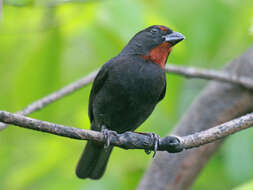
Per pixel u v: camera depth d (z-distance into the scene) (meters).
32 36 11.20
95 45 11.09
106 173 12.02
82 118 12.33
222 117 11.87
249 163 11.20
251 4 11.48
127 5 10.53
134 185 12.30
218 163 13.02
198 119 11.90
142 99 10.27
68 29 11.22
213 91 12.05
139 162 12.49
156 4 11.15
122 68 10.27
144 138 8.64
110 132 8.73
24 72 10.92
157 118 13.20
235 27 11.55
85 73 11.34
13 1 11.05
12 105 11.74
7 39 11.33
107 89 10.30
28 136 13.20
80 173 11.25
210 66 14.06
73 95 12.20
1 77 11.63
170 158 11.61
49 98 10.70
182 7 11.14
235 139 11.34
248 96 11.88
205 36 11.19
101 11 10.73
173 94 11.68
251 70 12.05
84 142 12.30
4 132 13.23
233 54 13.48
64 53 11.12
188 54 11.34
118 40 10.80
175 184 11.56
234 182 11.21
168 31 10.73
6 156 12.99
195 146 8.58
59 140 12.30
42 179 12.00
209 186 12.75
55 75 11.02
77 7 10.97
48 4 11.05
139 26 10.41
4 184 12.56
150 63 10.48
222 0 11.26
